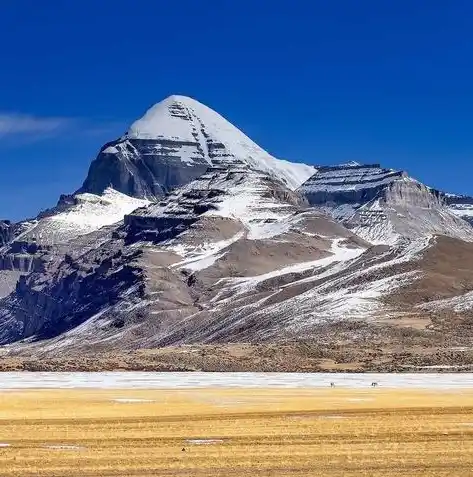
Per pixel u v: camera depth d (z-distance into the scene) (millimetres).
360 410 125000
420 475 72750
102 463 76500
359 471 74250
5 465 75375
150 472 73438
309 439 91062
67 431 96312
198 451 82625
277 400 144250
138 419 110000
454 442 89062
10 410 122250
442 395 159000
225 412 120812
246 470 74438
